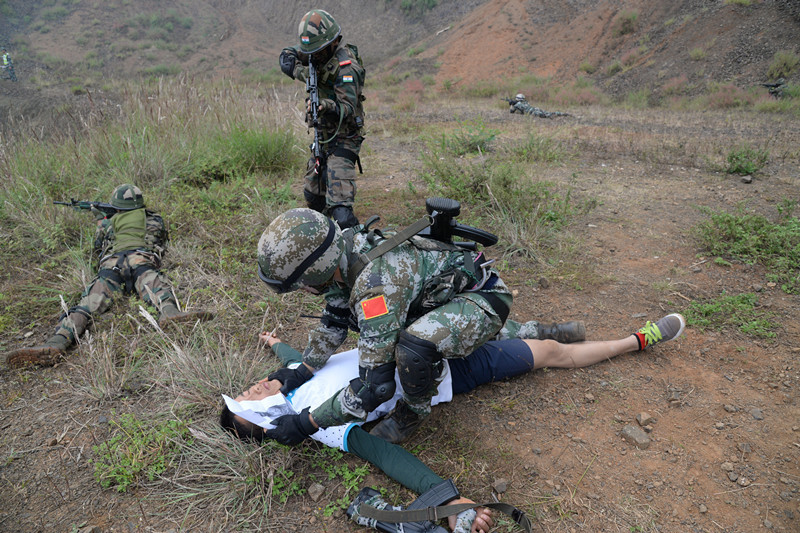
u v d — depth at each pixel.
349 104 4.24
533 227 4.66
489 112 15.02
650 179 6.49
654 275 4.14
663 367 3.16
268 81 34.94
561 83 25.58
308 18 4.09
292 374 2.70
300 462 2.60
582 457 2.58
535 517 2.29
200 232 4.80
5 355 3.32
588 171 6.88
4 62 35.28
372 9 48.66
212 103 8.00
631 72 23.30
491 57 31.83
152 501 2.43
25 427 2.85
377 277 2.23
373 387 2.22
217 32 52.81
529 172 6.49
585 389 3.00
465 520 2.17
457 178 5.64
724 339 3.37
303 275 2.19
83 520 2.34
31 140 6.69
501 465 2.56
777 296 3.77
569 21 31.88
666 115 14.12
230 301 3.88
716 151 7.84
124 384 3.10
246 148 6.59
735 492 2.37
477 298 2.39
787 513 2.27
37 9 53.28
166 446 2.65
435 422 2.81
